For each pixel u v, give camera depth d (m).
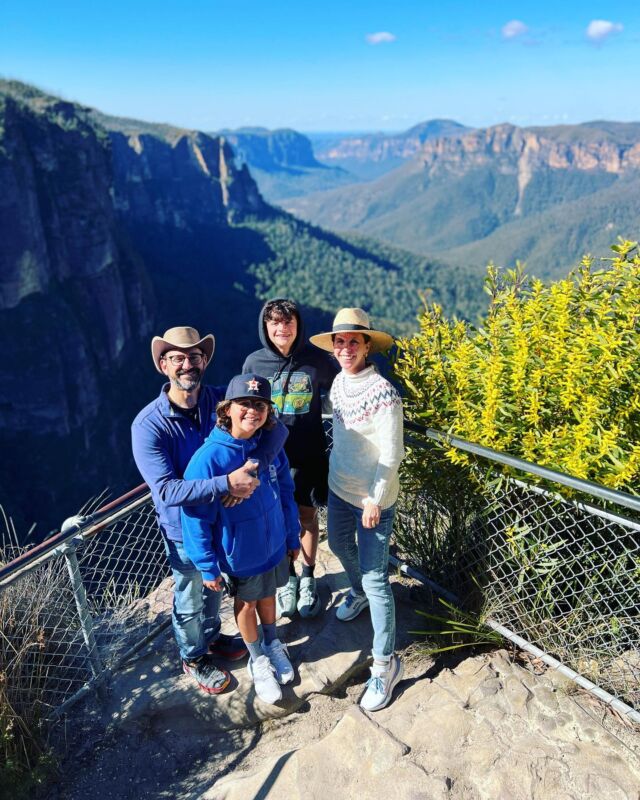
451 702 3.01
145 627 3.75
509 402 3.18
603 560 3.00
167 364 2.95
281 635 3.64
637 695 2.87
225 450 2.84
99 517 3.16
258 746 3.11
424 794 2.56
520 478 3.05
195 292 137.25
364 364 3.14
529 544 3.15
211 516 2.89
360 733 2.86
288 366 3.60
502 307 3.54
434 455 3.49
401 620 3.73
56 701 3.28
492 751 2.71
